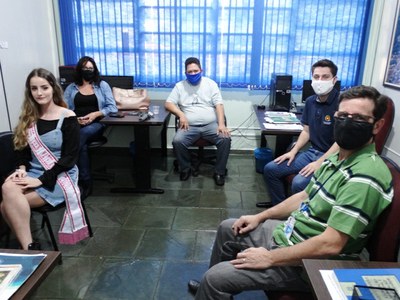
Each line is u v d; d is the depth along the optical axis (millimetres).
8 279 901
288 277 1248
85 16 3689
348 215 1096
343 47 3621
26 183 1977
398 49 3029
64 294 1860
